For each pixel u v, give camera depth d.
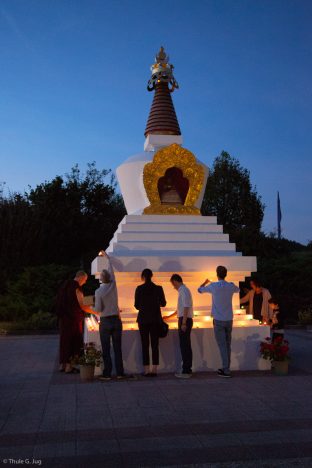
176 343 9.38
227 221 40.75
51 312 18.92
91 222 30.84
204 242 10.67
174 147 11.45
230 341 9.00
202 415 6.34
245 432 5.66
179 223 10.97
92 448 5.14
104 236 30.95
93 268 10.83
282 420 6.13
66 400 7.13
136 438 5.45
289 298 20.42
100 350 9.11
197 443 5.29
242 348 9.56
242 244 29.05
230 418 6.21
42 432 5.66
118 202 39.50
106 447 5.17
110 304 8.67
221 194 41.31
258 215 40.94
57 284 20.33
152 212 11.11
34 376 8.98
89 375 8.48
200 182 11.47
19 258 23.59
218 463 4.73
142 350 8.99
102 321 8.68
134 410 6.58
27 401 7.08
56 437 5.49
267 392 7.61
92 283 21.72
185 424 5.96
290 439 5.43
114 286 8.75
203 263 10.12
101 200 32.25
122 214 33.78
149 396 7.36
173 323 9.66
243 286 22.17
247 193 41.31
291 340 14.52
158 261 9.95
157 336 8.85
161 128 12.96
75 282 9.56
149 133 13.07
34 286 20.11
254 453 5.01
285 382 8.34
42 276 20.59
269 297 10.65
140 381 8.44
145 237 10.49
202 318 9.78
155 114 13.12
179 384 8.18
